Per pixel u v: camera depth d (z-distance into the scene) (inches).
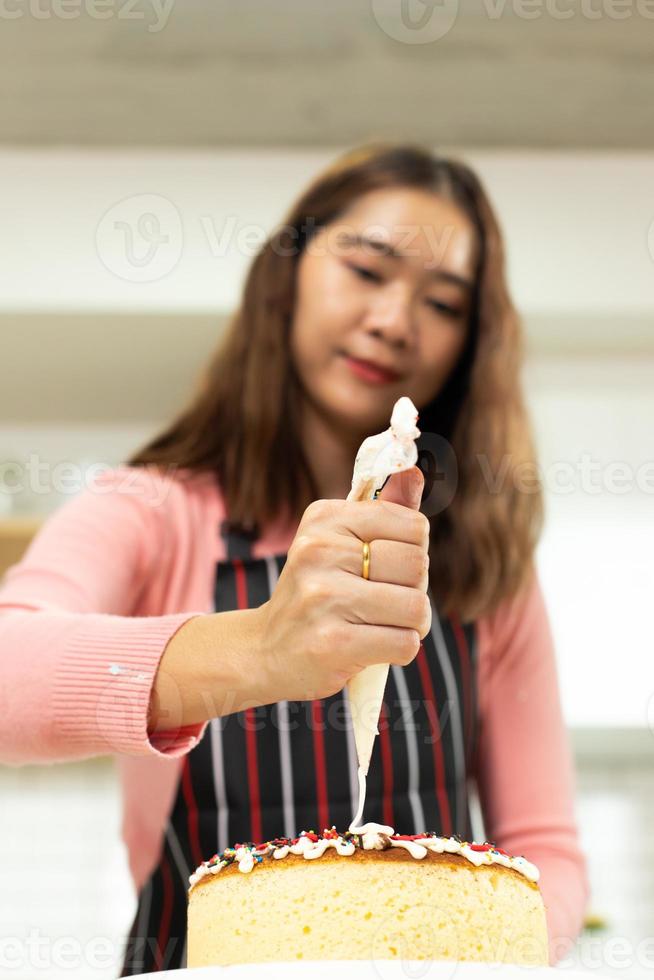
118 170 96.0
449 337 51.4
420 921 25.8
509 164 99.3
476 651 48.3
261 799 43.6
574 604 96.1
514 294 97.4
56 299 91.7
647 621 96.0
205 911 27.5
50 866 94.2
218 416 50.4
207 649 29.6
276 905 26.3
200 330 93.7
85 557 42.8
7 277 92.1
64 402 102.7
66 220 94.1
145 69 87.7
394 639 27.0
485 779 48.3
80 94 90.7
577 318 98.2
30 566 41.5
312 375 48.8
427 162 53.1
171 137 96.2
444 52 86.4
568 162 99.7
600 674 93.8
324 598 27.1
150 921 43.4
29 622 33.4
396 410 27.4
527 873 28.4
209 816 43.4
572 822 46.2
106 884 94.0
